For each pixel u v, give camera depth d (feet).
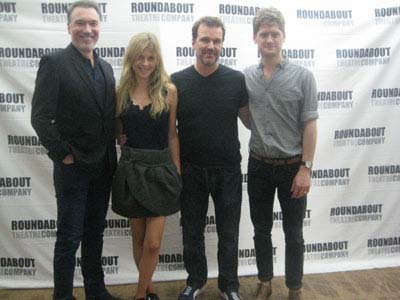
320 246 9.00
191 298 7.23
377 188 9.00
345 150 8.86
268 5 8.36
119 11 7.93
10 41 7.79
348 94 8.73
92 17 6.02
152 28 8.02
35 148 8.09
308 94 6.58
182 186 7.02
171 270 8.70
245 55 8.38
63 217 6.30
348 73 8.68
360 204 9.00
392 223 9.11
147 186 6.44
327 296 7.82
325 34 8.55
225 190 6.96
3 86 7.87
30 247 8.33
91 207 6.87
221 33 6.49
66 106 6.00
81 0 6.13
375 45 8.68
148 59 6.32
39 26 7.82
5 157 8.07
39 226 8.30
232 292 7.23
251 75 6.91
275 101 6.68
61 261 6.36
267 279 7.65
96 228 6.98
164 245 8.60
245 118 7.23
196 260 7.33
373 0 8.61
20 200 8.20
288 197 7.02
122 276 8.55
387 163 9.00
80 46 6.07
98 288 7.27
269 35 6.50
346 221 9.00
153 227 6.70
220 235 7.20
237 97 6.81
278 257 8.96
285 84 6.60
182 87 6.73
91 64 6.22
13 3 7.72
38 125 5.81
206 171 6.88
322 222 8.97
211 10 8.17
